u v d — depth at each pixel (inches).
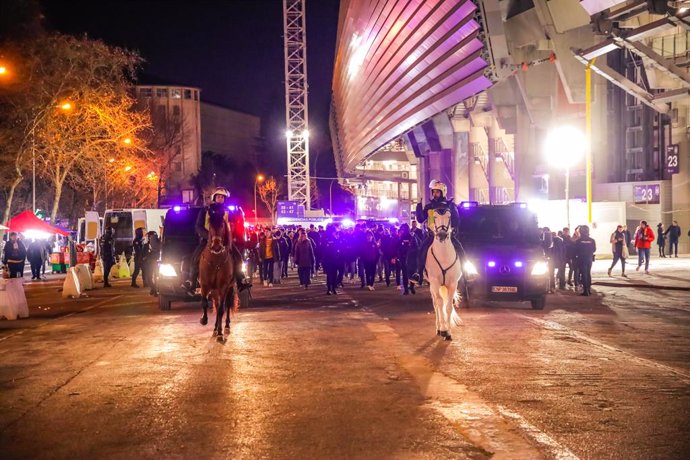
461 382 364.5
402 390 347.3
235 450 254.8
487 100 2409.0
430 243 532.7
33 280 1470.2
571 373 385.1
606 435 266.5
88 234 1578.5
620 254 1139.9
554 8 1488.7
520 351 459.2
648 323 603.8
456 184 2807.6
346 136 3186.5
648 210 1801.2
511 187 2549.2
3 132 1691.7
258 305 794.2
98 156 1961.1
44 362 445.7
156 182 2989.7
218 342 509.4
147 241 1172.5
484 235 761.6
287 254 1332.4
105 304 861.8
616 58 1952.5
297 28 3065.9
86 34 1812.3
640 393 335.9
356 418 295.7
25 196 2486.5
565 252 976.9
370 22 1877.5
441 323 515.5
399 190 4392.2
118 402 331.3
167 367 417.1
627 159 1962.4
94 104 1811.0
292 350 472.7
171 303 832.9
